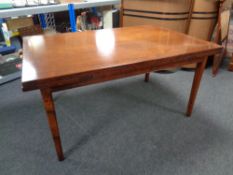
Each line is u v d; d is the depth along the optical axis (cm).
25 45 110
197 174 102
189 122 140
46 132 129
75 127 133
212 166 107
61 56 94
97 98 165
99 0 211
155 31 141
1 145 118
